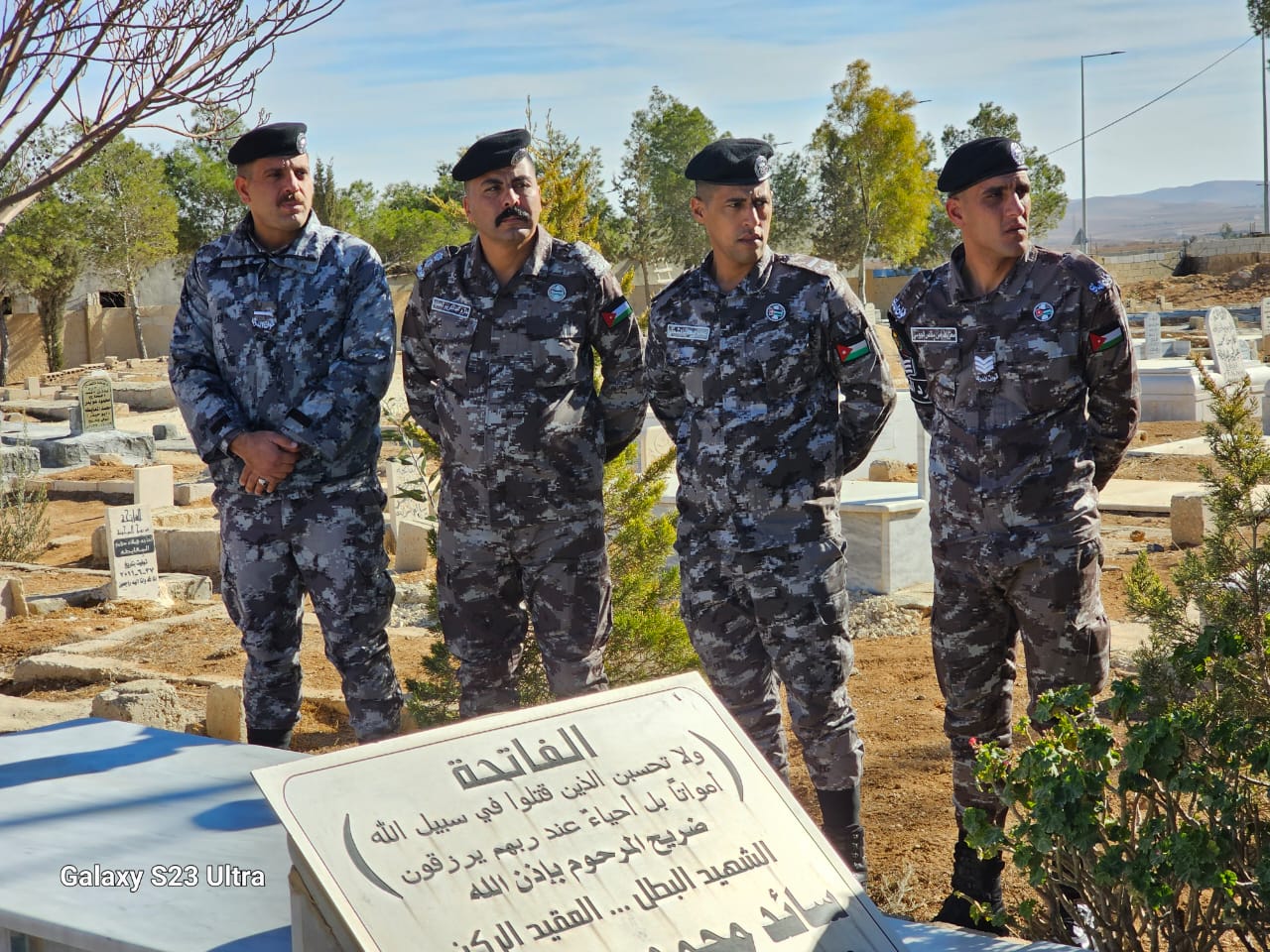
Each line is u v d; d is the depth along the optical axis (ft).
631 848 6.94
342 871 6.40
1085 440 11.57
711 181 11.75
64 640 30.91
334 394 12.64
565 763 7.23
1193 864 7.98
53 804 9.73
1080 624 11.35
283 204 12.77
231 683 22.84
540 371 12.39
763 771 7.63
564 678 12.70
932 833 15.21
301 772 6.74
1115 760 8.87
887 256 237.66
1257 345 107.55
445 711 17.26
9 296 162.40
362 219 174.81
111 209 164.45
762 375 11.84
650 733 7.57
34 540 45.24
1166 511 39.17
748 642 12.14
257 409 12.93
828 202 204.54
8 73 17.76
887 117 194.49
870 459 52.70
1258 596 12.60
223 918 7.64
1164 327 140.36
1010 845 8.96
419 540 38.93
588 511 12.69
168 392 106.22
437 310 12.67
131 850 8.77
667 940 6.63
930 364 11.96
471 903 6.44
